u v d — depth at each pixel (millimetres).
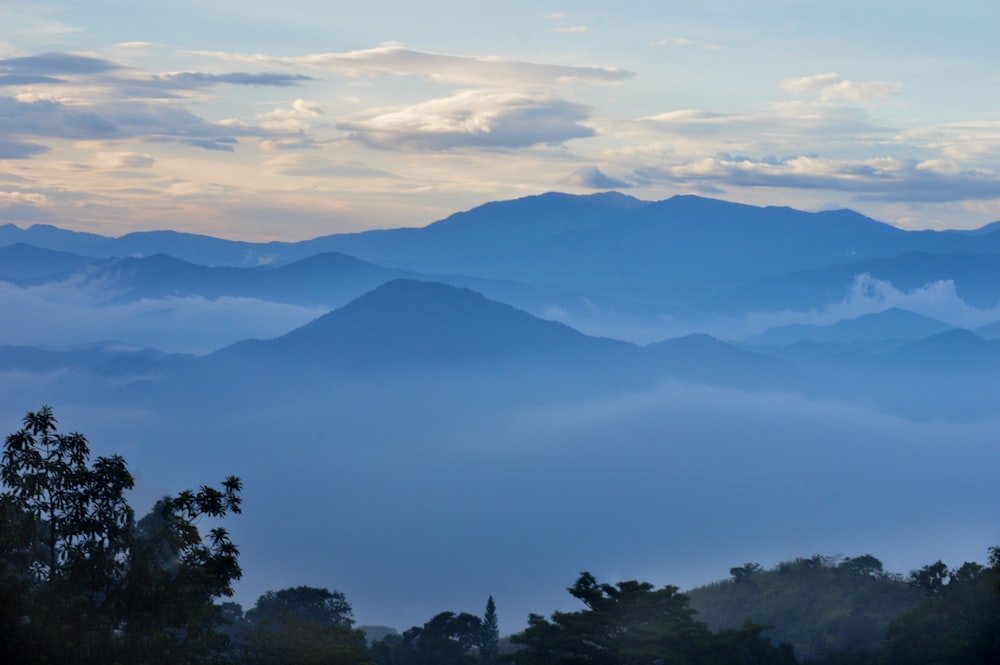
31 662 39375
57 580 41625
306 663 54531
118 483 43344
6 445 41938
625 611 84188
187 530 44344
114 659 40531
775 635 107750
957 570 87812
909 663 80750
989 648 77188
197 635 43156
